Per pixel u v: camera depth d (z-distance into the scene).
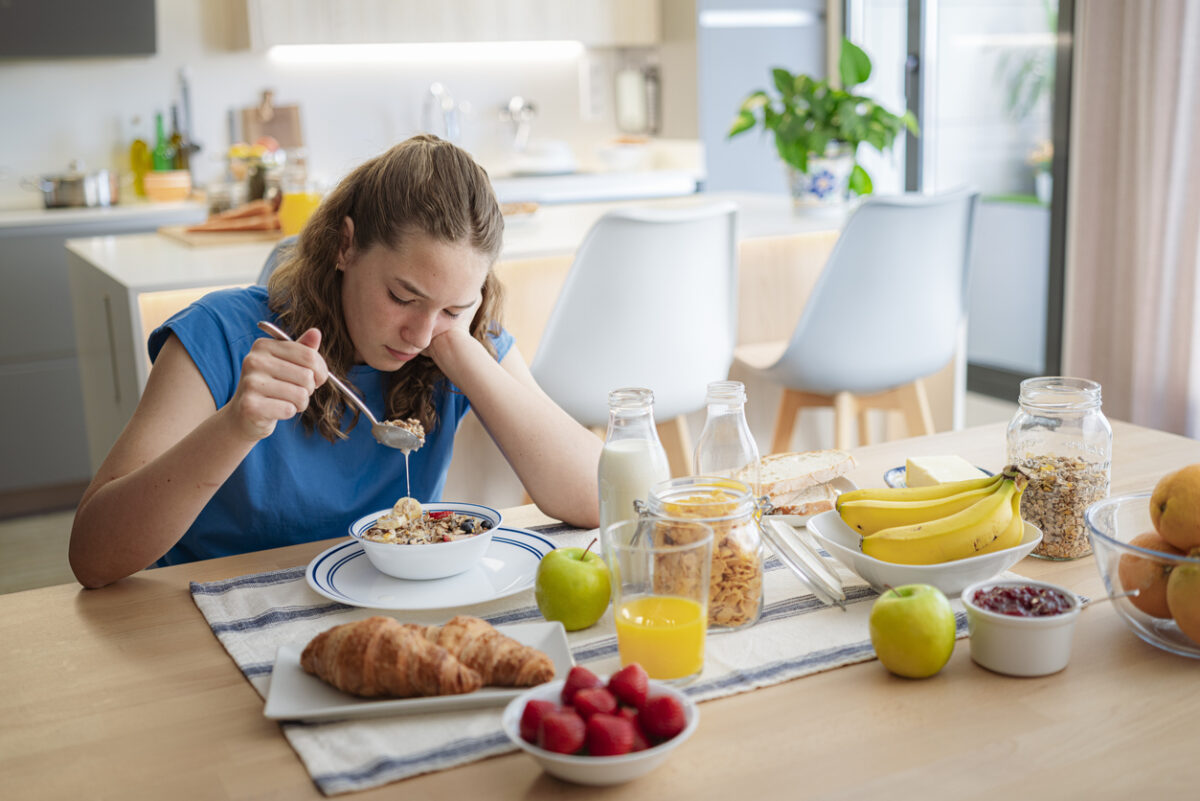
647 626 0.85
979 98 4.01
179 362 1.26
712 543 0.86
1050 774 0.73
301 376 1.06
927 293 2.45
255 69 4.50
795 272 2.79
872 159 4.63
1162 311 3.07
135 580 1.13
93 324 2.54
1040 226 3.82
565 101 5.05
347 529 1.39
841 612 0.99
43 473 3.97
